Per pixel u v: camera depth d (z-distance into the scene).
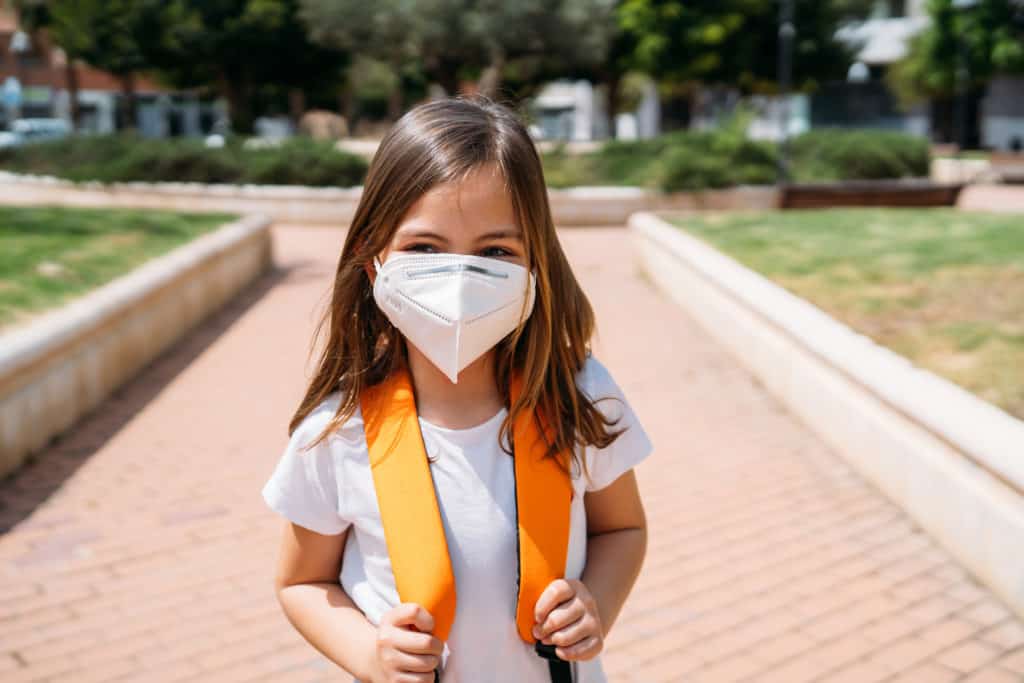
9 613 3.78
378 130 40.62
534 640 1.37
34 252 9.14
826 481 5.10
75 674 3.36
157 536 4.49
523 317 1.40
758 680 3.28
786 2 19.67
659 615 3.74
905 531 4.46
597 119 47.31
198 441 5.83
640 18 29.22
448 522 1.40
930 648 3.46
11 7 36.81
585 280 11.89
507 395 1.50
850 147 21.61
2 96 52.12
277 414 6.39
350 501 1.43
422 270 1.34
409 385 1.47
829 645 3.50
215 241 10.28
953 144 39.91
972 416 4.10
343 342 1.49
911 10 42.19
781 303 6.83
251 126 35.81
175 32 32.12
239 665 3.41
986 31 34.94
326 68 35.31
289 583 1.54
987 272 8.23
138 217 12.84
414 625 1.30
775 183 19.94
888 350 5.38
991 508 3.83
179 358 7.93
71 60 38.75
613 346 8.26
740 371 7.38
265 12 32.06
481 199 1.36
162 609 3.81
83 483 5.13
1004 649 3.45
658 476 5.23
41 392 5.60
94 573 4.12
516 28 24.27
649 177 18.84
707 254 9.44
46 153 22.06
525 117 1.54
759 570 4.10
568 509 1.42
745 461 5.43
